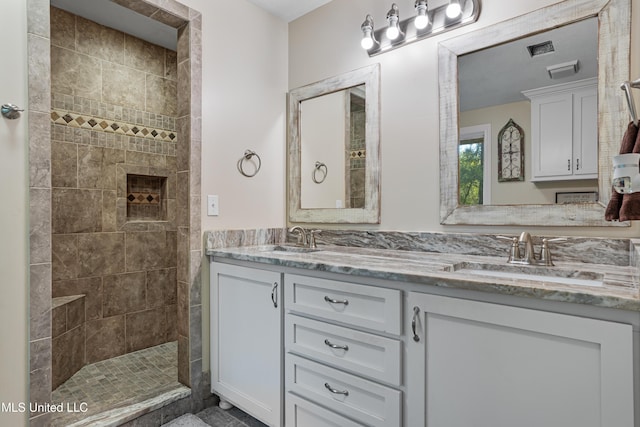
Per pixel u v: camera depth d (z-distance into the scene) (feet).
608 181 4.28
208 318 6.34
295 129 7.73
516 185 4.95
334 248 6.59
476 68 5.32
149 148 8.68
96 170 7.79
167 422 5.70
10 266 4.21
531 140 4.83
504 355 3.26
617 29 4.24
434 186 5.73
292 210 7.75
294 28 7.86
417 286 3.81
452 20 5.47
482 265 4.67
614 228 4.29
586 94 4.45
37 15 4.41
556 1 4.66
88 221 7.66
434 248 5.68
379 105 6.41
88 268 7.63
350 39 6.89
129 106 8.35
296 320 4.92
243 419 5.84
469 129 5.37
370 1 6.63
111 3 7.11
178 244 6.31
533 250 4.58
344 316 4.37
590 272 3.92
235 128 6.84
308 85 7.52
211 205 6.40
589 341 2.84
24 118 4.33
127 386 6.35
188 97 6.12
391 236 6.19
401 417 3.89
